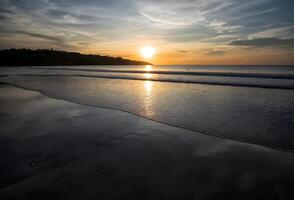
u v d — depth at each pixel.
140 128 6.61
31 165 4.06
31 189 3.24
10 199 2.99
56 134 5.92
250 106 9.88
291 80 21.86
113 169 3.93
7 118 7.61
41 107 9.70
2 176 3.63
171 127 6.73
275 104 10.27
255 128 6.57
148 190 3.26
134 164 4.15
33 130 6.26
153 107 9.83
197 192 3.22
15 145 5.08
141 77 31.28
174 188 3.33
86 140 5.49
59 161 4.24
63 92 14.81
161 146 5.13
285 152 4.75
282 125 6.81
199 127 6.73
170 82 23.41
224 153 4.72
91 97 12.72
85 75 36.12
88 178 3.60
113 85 20.05
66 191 3.20
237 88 16.80
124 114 8.46
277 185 3.40
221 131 6.33
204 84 20.50
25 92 14.68
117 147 5.04
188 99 12.01
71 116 8.05
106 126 6.78
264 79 23.47
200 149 4.95
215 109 9.34
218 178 3.65
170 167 4.04
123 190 3.25
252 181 3.54
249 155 4.60
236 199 3.06
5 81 23.66
